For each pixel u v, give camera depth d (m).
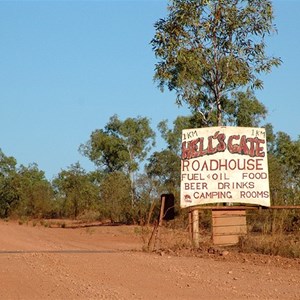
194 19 26.91
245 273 15.68
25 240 27.28
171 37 26.97
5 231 33.97
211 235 21.75
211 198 20.67
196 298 12.65
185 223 26.86
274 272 15.90
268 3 27.00
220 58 27.61
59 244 25.30
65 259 17.56
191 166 20.83
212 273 15.56
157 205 38.56
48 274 15.09
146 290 13.34
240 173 20.72
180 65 27.94
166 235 23.59
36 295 12.86
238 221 20.67
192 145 20.91
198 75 28.25
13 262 17.00
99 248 22.52
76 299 12.47
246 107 40.81
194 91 29.78
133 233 34.06
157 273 15.37
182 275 15.15
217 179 20.72
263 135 20.91
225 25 27.09
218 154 20.80
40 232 35.59
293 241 19.97
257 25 27.12
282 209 21.19
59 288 13.49
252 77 27.89
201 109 31.84
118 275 15.02
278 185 28.78
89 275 15.01
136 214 43.91
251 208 20.67
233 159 20.77
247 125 41.06
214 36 27.31
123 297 12.60
